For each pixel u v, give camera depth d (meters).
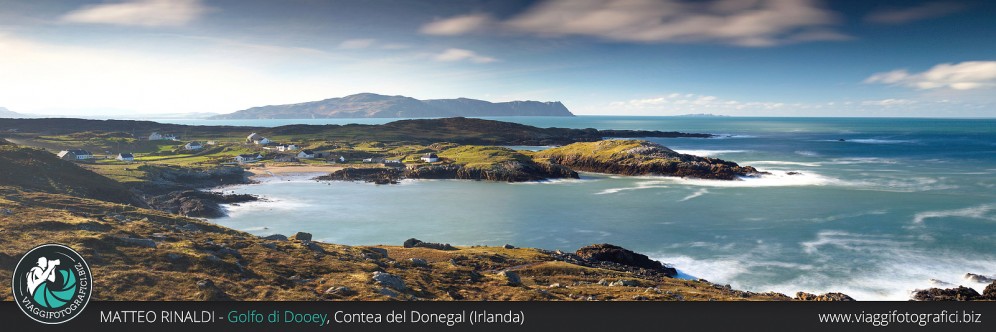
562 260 66.62
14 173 92.69
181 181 155.00
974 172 170.25
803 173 175.12
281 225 102.06
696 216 108.94
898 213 106.62
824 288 63.44
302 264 43.25
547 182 169.50
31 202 59.34
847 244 83.12
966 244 81.31
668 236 91.62
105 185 105.75
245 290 34.31
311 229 98.81
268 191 147.62
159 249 40.41
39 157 106.12
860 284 64.50
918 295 59.47
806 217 105.12
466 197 137.88
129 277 33.56
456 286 43.44
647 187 154.38
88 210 60.38
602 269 61.91
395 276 41.28
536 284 49.56
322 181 170.00
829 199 126.44
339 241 90.12
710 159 191.38
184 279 34.94
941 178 157.75
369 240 90.88
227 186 156.25
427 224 103.62
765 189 145.12
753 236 90.06
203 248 43.28
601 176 185.50
